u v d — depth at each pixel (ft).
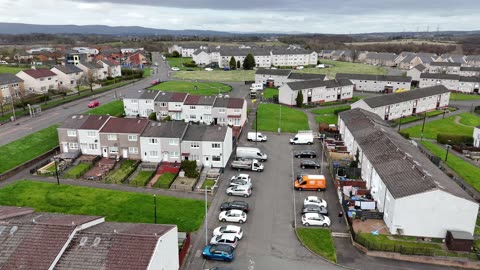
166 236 108.88
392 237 144.56
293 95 379.14
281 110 358.02
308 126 305.32
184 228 151.94
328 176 206.80
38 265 95.25
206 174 206.69
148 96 317.22
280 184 196.24
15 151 228.02
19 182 191.93
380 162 173.17
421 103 364.58
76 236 104.88
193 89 451.12
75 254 99.50
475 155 249.75
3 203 168.86
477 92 489.26
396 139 207.72
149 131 223.51
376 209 164.96
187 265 128.88
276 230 152.15
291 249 139.33
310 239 145.79
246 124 307.78
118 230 108.99
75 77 447.83
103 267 95.55
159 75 581.12
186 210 166.81
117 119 235.40
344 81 425.69
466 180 205.36
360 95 452.76
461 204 138.41
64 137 231.09
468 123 333.62
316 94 396.16
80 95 389.80
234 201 170.09
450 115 362.53
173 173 208.13
